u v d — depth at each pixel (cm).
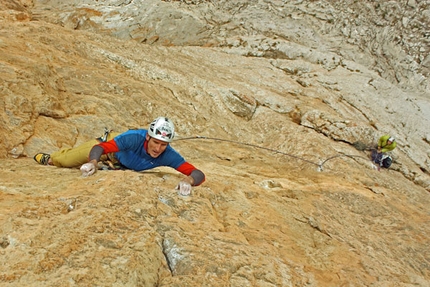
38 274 216
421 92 1562
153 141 370
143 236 265
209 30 1392
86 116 612
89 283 216
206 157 671
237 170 614
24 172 370
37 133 511
